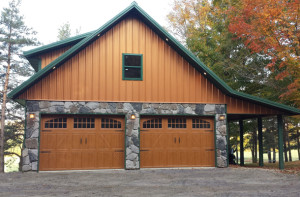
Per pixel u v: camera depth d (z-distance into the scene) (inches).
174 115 542.0
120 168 516.1
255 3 626.5
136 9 524.7
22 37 1094.4
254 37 652.1
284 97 673.6
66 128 504.7
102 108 512.4
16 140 1123.3
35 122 487.5
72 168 499.2
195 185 382.3
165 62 546.9
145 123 536.7
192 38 872.3
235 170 514.3
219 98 561.9
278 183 398.0
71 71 507.5
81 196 317.4
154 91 536.7
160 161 534.3
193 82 554.6
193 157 547.8
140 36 541.6
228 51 815.7
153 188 362.3
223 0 854.5
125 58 535.2
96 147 511.8
